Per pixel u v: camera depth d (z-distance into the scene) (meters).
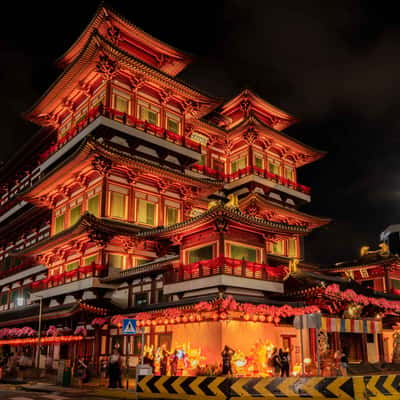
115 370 29.20
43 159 63.72
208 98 61.47
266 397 17.81
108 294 46.75
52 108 63.75
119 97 55.34
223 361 29.84
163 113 59.34
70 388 31.45
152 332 38.59
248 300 35.09
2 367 42.31
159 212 55.28
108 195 51.22
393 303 38.41
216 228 37.25
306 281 36.50
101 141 52.47
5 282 73.56
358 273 54.56
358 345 39.31
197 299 35.94
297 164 78.44
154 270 41.31
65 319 48.16
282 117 76.31
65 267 55.22
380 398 16.91
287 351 34.19
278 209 66.25
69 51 61.72
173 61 62.84
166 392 19.91
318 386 17.09
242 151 70.81
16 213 80.12
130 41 59.12
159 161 57.22
